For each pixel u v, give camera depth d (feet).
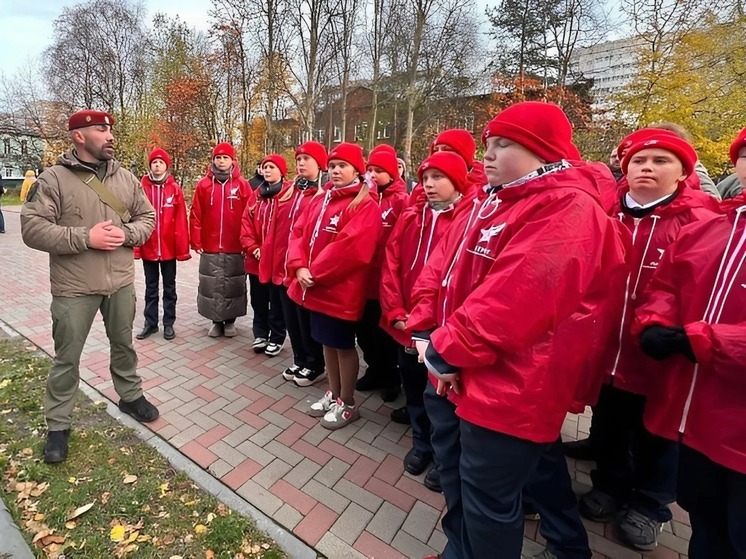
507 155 4.62
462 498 5.03
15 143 96.12
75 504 7.25
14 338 14.21
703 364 4.74
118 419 9.78
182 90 64.08
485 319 4.25
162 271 14.80
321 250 9.44
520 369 4.32
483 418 4.50
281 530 6.90
